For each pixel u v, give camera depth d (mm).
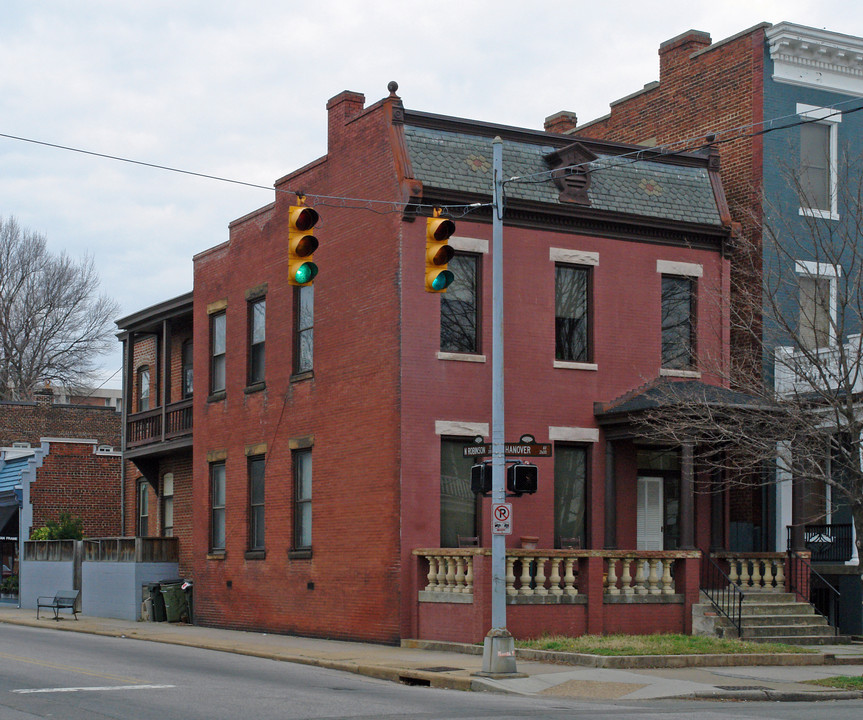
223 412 31297
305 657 21797
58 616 34688
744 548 28047
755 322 26250
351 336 25953
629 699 17266
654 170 27531
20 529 42031
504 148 25906
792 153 27328
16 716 13766
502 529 19594
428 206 24547
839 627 27891
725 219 27719
